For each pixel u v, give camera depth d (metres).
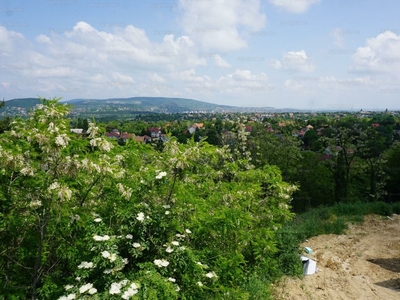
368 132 25.22
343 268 8.49
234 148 17.38
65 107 4.41
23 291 4.55
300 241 10.32
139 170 5.86
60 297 3.86
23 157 4.52
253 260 7.62
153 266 4.39
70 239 4.92
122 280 3.92
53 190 4.07
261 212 8.18
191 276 4.74
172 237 4.84
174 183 5.29
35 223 4.70
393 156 29.69
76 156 4.35
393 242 10.83
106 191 5.21
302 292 6.95
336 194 25.23
